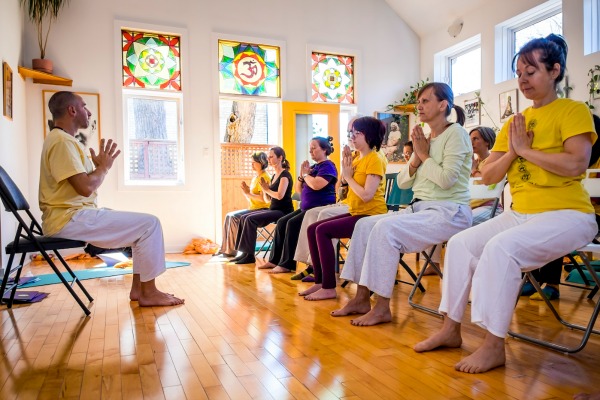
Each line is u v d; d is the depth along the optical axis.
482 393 1.46
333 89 6.69
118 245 2.71
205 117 5.98
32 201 5.26
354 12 6.78
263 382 1.57
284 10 6.38
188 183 5.90
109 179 5.58
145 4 5.73
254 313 2.54
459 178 2.35
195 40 5.93
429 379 1.58
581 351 1.88
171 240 5.82
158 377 1.62
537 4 5.14
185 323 2.34
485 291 1.66
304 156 6.43
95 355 1.86
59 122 2.69
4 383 1.58
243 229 4.63
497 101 5.68
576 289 3.21
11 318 2.47
